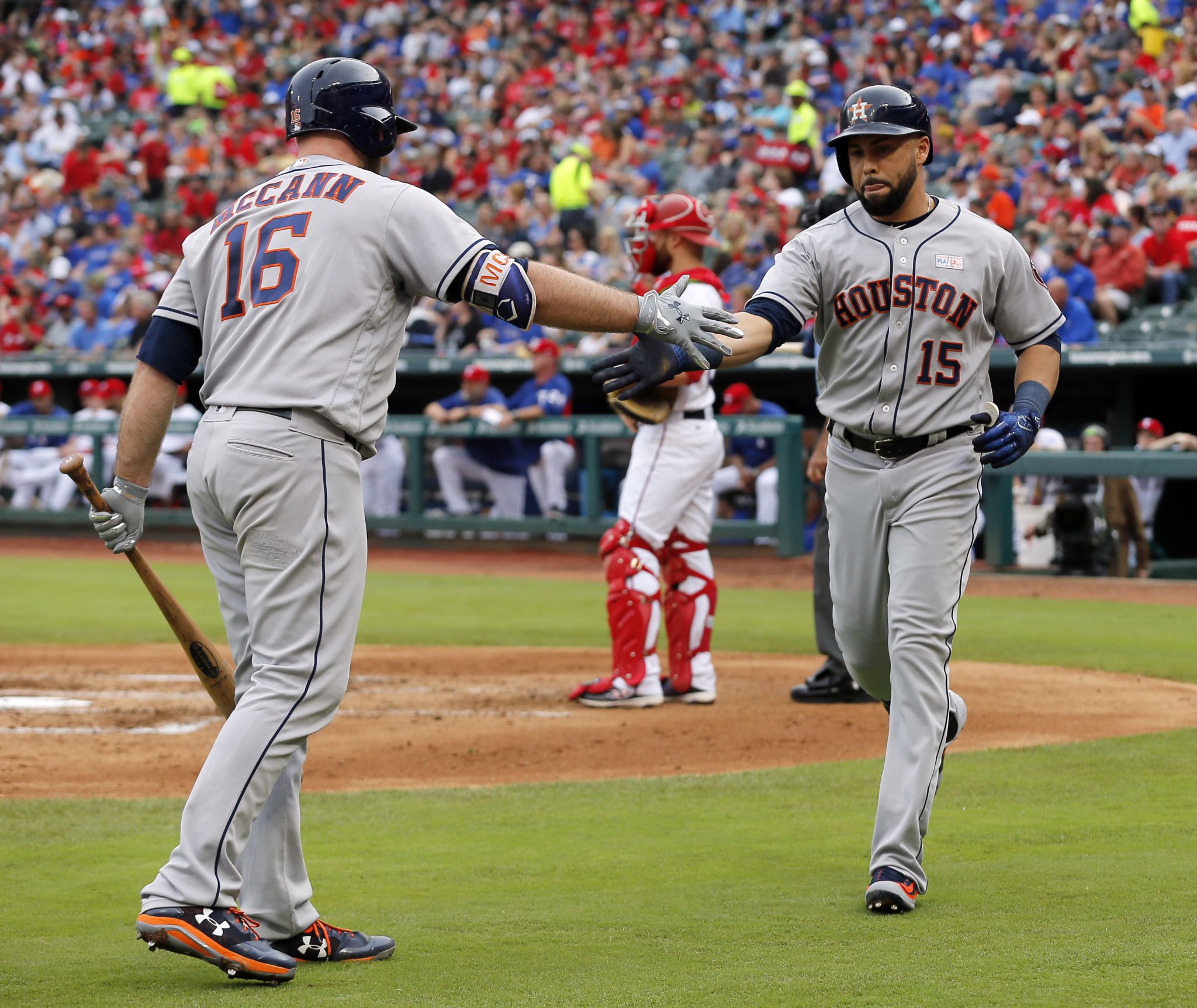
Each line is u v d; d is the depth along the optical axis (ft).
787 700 92.07
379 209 40.93
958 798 63.82
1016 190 199.72
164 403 42.55
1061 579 155.74
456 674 103.76
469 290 40.50
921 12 253.24
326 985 39.01
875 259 49.88
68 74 351.87
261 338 40.78
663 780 69.15
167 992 38.50
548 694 94.89
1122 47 223.92
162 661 109.60
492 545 189.78
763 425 172.04
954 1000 36.35
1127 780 66.95
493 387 202.90
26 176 311.88
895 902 45.39
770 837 57.67
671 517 89.66
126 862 54.24
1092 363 166.91
